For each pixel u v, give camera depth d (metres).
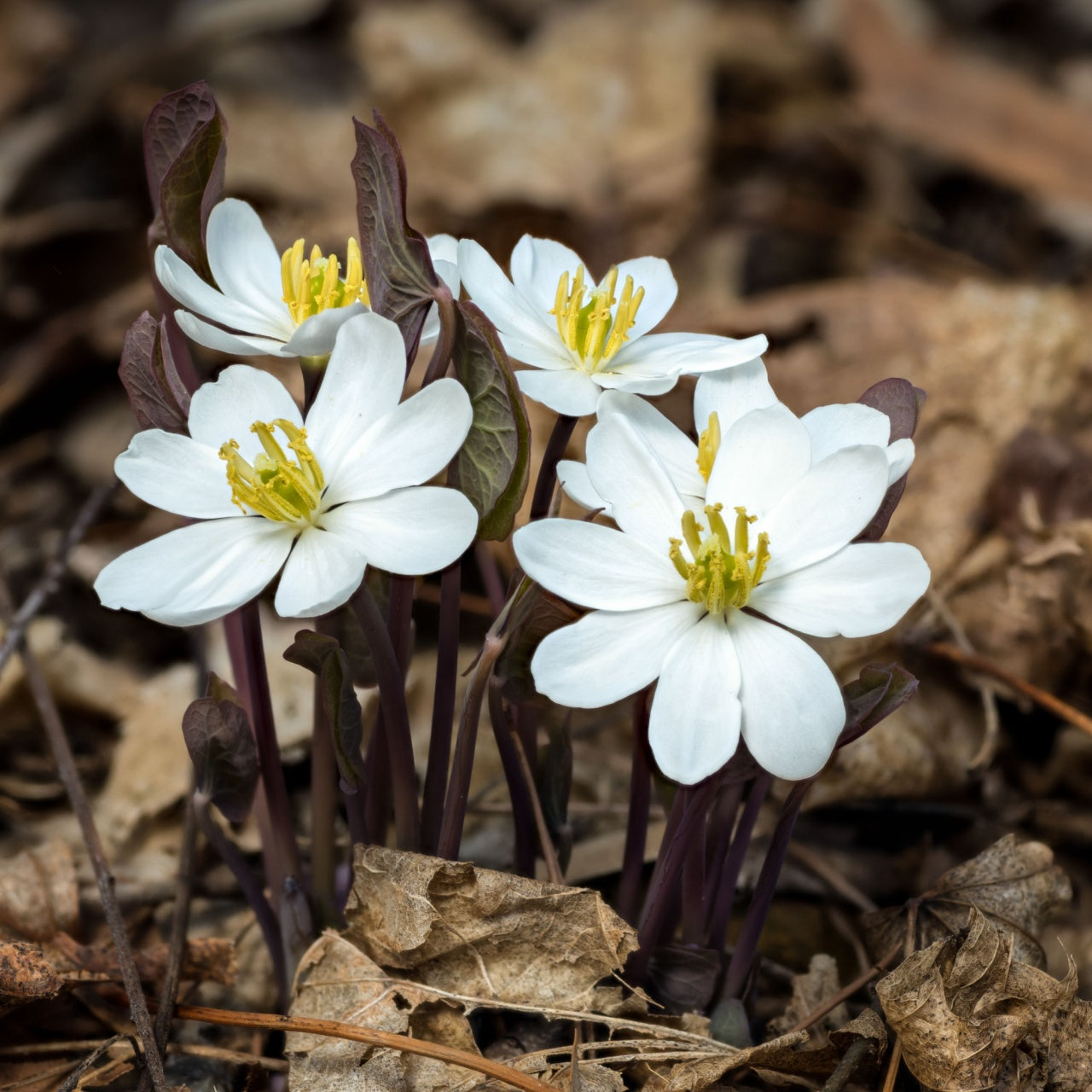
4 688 0.34
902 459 0.26
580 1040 0.27
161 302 0.28
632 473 0.26
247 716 0.27
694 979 0.27
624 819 0.32
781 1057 0.27
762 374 0.27
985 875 0.29
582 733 0.33
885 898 0.31
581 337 0.27
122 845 0.32
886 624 0.25
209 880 0.31
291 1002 0.28
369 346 0.26
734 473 0.26
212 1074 0.28
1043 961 0.28
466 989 0.27
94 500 0.33
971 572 0.34
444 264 0.27
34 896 0.29
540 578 0.25
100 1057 0.28
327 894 0.28
